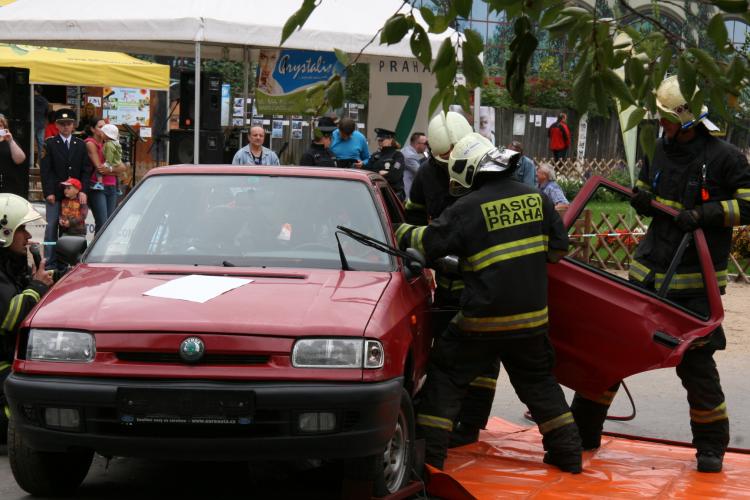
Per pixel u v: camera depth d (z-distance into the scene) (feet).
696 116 15.10
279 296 19.33
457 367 22.34
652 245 25.12
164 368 17.97
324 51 52.85
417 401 24.35
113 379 18.03
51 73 77.97
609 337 23.76
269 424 17.89
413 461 20.97
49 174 51.88
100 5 51.37
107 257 22.03
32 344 18.56
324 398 17.80
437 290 24.31
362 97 77.30
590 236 63.10
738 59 14.56
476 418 25.94
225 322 18.15
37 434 18.33
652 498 21.34
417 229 21.90
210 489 21.83
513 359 22.93
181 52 65.41
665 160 25.05
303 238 22.18
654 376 37.81
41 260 24.47
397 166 54.19
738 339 44.06
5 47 79.56
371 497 19.31
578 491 21.61
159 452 17.97
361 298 19.53
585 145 121.60
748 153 100.01
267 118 72.38
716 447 24.20
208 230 22.36
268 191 23.13
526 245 21.67
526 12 14.56
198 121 53.83
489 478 22.47
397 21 15.43
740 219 23.94
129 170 81.61
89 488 21.75
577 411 26.13
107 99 95.14
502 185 21.86
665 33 14.89
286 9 51.62
